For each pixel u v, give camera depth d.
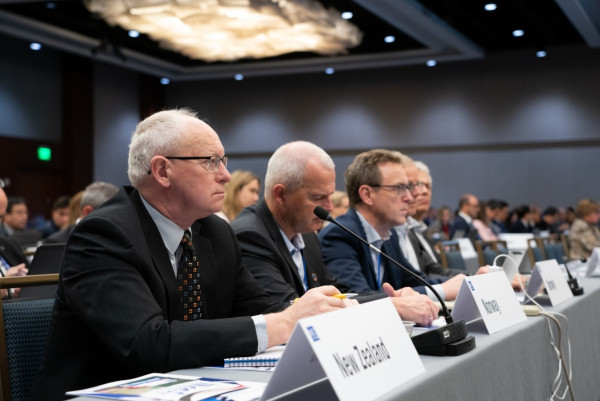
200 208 1.57
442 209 10.82
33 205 11.66
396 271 2.86
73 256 1.43
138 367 1.32
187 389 1.08
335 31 9.88
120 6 8.69
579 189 12.40
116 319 1.35
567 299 2.29
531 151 12.67
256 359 1.32
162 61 12.84
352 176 2.82
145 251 1.48
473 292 1.63
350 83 13.57
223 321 1.38
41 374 1.44
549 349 1.90
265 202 2.28
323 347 0.98
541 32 11.38
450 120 13.02
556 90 12.48
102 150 12.79
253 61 13.05
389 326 1.16
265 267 2.11
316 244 2.52
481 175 12.94
